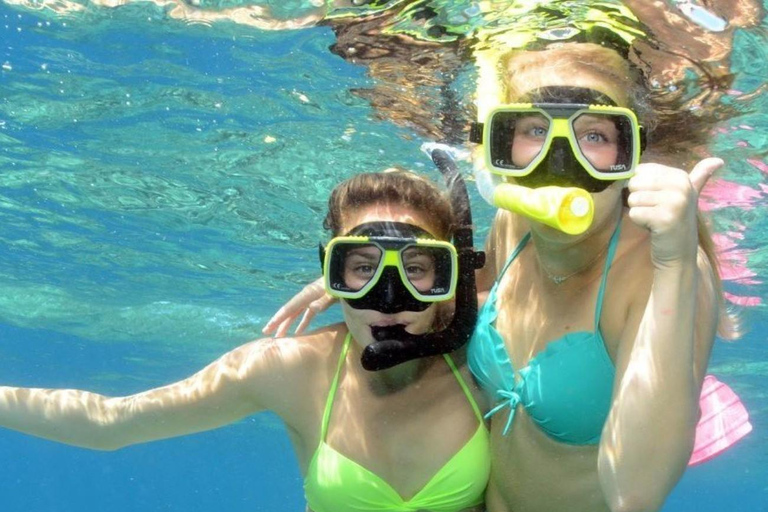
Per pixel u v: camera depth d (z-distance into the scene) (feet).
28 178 8.60
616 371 3.18
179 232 10.02
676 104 5.40
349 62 5.55
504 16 4.64
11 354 20.77
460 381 3.90
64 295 14.07
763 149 6.32
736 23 4.48
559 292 3.51
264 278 11.84
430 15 4.78
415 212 3.61
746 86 5.21
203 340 16.85
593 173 3.04
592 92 3.27
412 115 6.19
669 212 2.78
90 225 10.04
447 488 3.80
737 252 9.23
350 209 3.67
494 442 3.84
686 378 2.83
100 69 6.06
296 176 7.87
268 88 6.11
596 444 3.51
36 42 5.75
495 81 5.24
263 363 3.95
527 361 3.58
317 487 3.88
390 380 3.86
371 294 3.46
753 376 16.67
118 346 18.40
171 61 5.85
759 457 30.25
